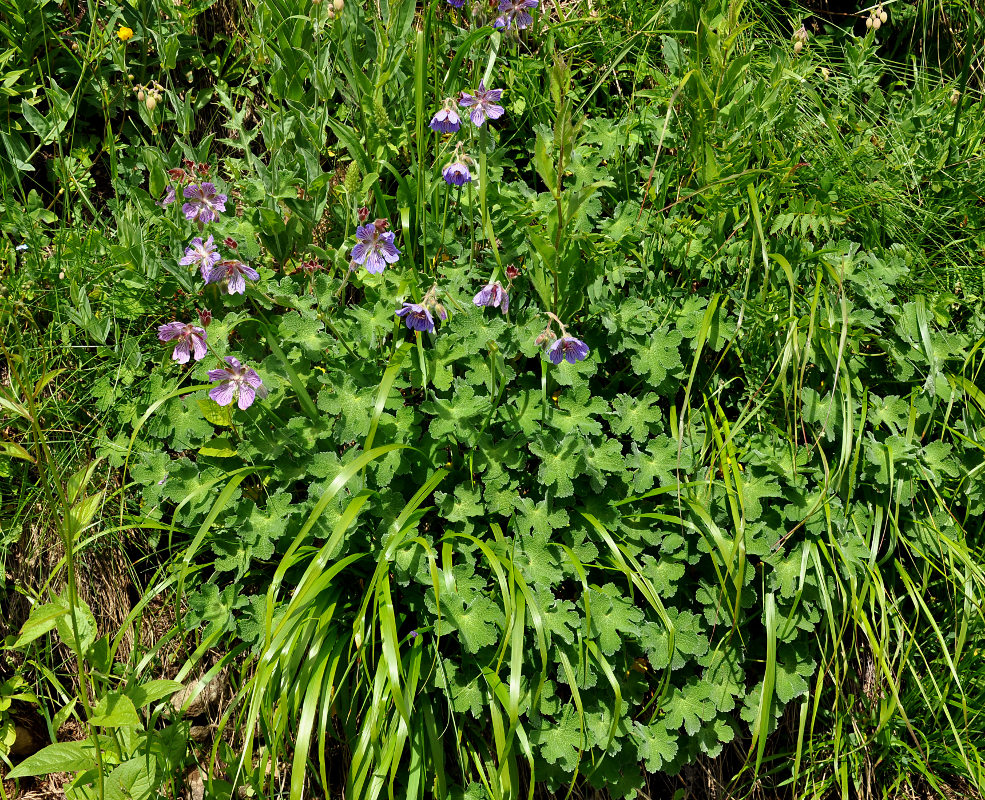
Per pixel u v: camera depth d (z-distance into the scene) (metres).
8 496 0.62
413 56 0.68
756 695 0.56
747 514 0.56
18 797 0.60
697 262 0.65
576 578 0.56
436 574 0.48
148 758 0.52
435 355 0.57
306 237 0.65
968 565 0.57
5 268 0.63
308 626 0.52
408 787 0.51
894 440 0.59
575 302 0.58
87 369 0.63
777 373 0.61
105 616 0.62
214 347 0.58
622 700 0.54
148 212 0.62
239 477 0.53
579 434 0.55
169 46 0.68
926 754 0.61
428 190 0.63
